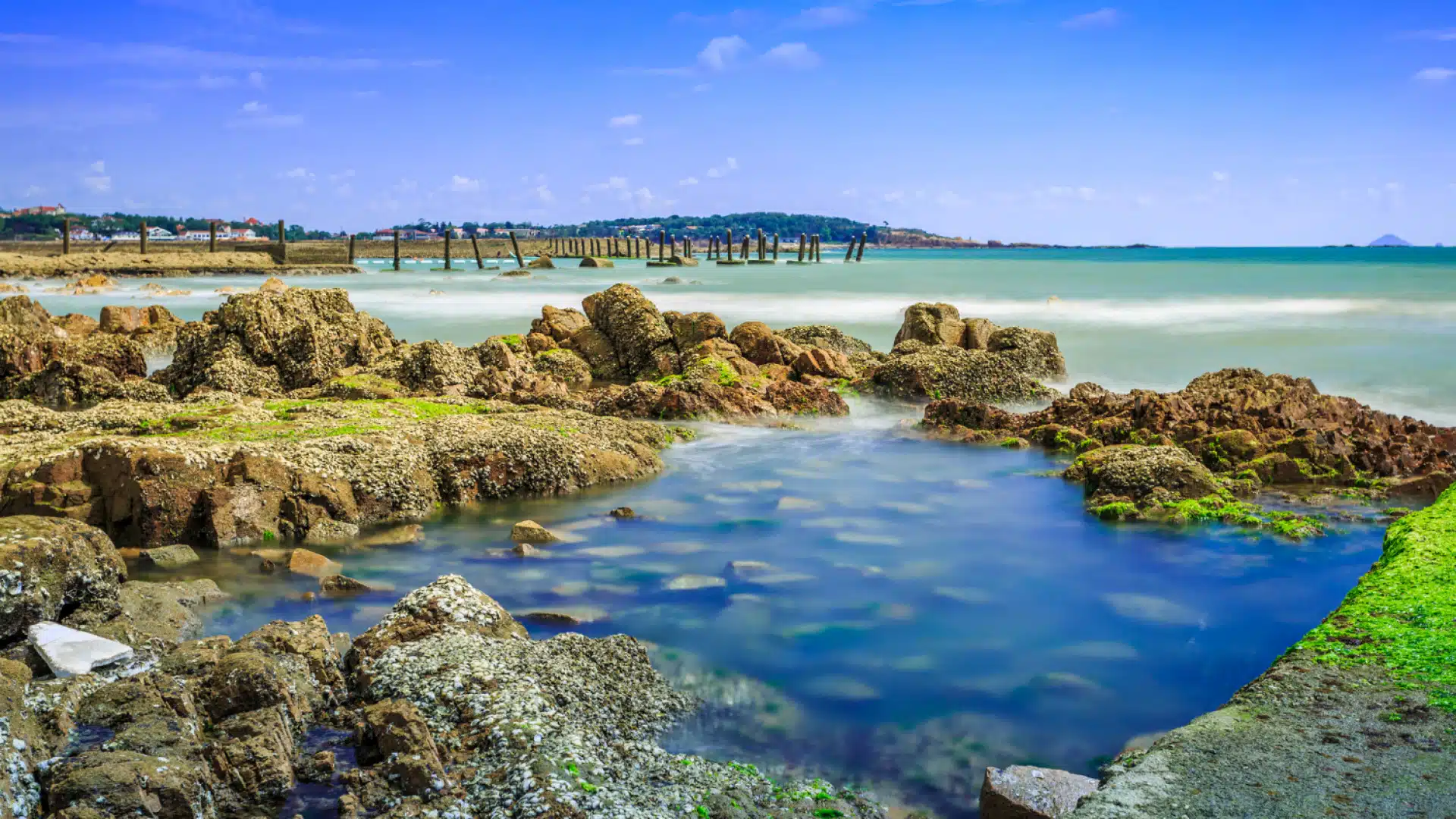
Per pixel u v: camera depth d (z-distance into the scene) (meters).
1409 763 6.69
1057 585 11.96
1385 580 10.04
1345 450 16.72
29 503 13.27
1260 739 7.10
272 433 16.41
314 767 7.41
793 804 7.27
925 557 12.96
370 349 25.88
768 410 22.52
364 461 15.13
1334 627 8.99
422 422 17.52
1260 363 29.69
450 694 8.30
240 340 24.70
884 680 9.48
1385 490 15.71
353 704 8.64
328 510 14.19
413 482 15.08
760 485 16.61
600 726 8.31
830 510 15.16
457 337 37.94
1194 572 12.43
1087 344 33.59
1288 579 12.12
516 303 51.09
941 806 7.40
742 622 10.84
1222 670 9.70
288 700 8.05
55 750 7.03
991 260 146.25
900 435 20.70
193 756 6.92
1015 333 27.67
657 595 11.64
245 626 10.70
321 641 9.12
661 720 8.68
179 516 13.27
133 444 13.59
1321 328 36.00
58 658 8.12
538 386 23.50
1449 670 7.97
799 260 117.50
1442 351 30.89
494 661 8.98
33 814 6.36
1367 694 7.70
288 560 12.69
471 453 15.92
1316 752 6.89
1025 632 10.61
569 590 11.78
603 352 28.55
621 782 7.30
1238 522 14.22
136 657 8.41
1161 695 9.20
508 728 7.70
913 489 16.36
